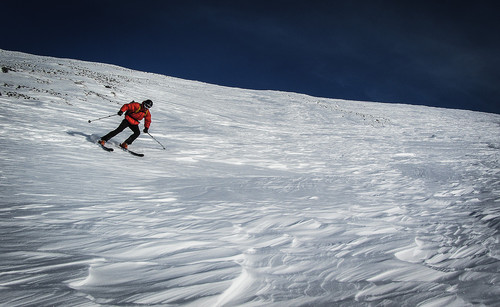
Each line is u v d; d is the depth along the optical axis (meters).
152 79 34.22
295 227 2.80
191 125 14.31
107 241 2.19
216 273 1.65
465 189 5.20
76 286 1.45
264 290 1.49
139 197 3.81
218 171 6.66
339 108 33.91
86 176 4.73
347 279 1.63
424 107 44.72
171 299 1.35
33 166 4.90
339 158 10.22
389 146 14.11
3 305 1.22
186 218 2.97
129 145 8.54
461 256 1.93
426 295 1.37
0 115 8.88
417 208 3.75
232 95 33.12
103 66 37.72
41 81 16.59
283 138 14.64
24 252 1.86
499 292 1.34
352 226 2.87
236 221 2.94
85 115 11.52
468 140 17.81
